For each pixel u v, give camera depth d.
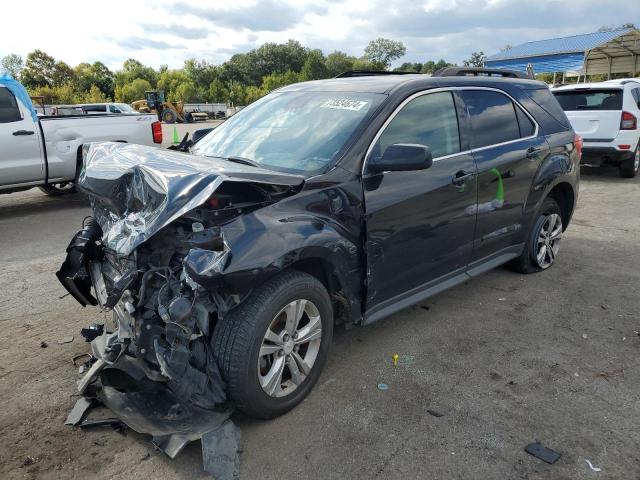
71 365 3.57
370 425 2.93
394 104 3.58
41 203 9.34
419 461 2.65
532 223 4.95
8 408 3.09
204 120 54.19
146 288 2.76
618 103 10.05
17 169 8.00
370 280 3.37
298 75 100.19
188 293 2.63
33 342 3.90
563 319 4.27
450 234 3.94
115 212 3.12
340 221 3.13
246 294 2.68
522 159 4.56
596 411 3.05
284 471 2.58
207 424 2.71
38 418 2.99
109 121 8.91
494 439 2.81
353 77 4.42
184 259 2.59
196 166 2.90
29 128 8.02
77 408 3.03
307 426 2.92
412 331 4.06
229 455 2.60
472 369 3.52
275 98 4.35
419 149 3.09
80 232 3.54
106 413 3.03
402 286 3.67
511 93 4.73
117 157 3.30
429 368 3.53
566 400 3.16
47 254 6.18
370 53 120.62
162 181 2.69
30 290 4.95
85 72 101.81
